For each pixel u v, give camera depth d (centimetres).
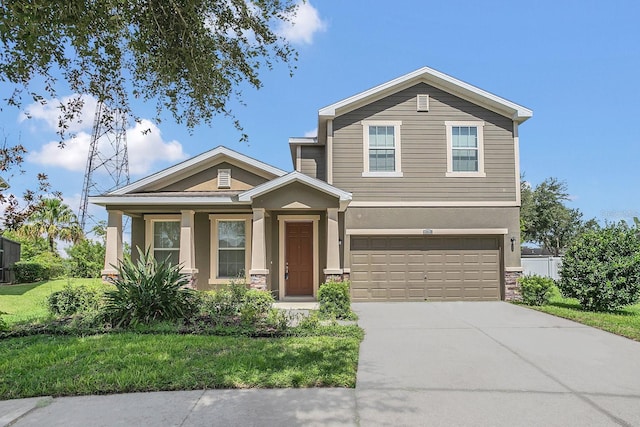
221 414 436
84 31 523
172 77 637
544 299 1275
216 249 1422
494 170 1420
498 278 1405
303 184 1230
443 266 1405
